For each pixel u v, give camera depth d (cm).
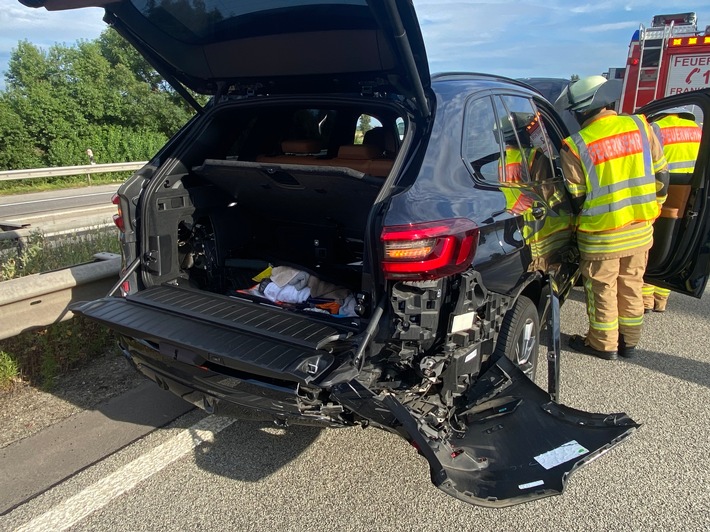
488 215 253
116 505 256
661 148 389
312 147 352
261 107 316
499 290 267
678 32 841
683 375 389
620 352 421
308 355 223
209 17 270
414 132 255
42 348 375
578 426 233
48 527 242
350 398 207
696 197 399
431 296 220
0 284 329
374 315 222
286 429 321
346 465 288
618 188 371
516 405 248
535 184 341
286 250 367
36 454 292
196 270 344
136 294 294
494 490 202
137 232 306
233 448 302
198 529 242
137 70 3500
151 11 264
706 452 298
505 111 321
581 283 524
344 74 277
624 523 245
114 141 2508
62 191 1628
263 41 277
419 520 248
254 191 323
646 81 859
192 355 240
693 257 411
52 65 3077
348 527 244
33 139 2311
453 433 231
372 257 224
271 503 259
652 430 319
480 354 258
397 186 236
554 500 261
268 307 275
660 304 514
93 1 244
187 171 326
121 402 347
